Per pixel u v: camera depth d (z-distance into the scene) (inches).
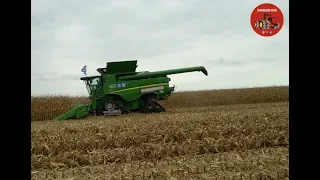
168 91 864.9
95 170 299.6
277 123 470.6
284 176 251.6
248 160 300.7
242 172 267.6
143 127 474.3
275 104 1061.1
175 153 366.9
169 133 433.7
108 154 355.9
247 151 345.7
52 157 358.9
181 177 260.7
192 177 259.1
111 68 830.5
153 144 378.6
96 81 834.8
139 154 360.8
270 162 293.7
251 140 389.1
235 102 1302.9
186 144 388.2
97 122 581.9
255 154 331.3
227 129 441.4
